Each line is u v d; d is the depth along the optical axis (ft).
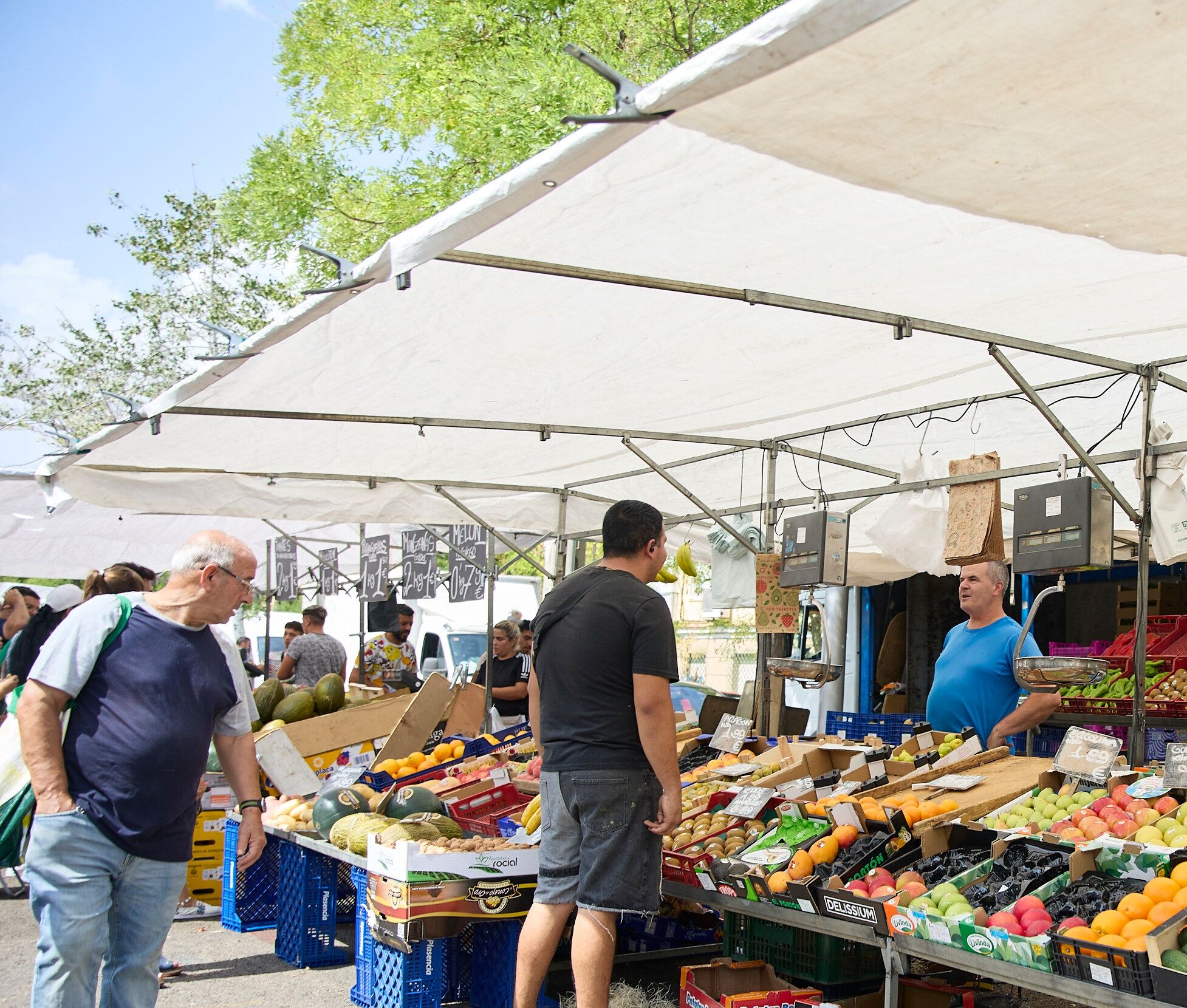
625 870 12.27
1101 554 15.01
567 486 29.09
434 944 15.48
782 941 15.15
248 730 12.93
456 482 27.91
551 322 14.06
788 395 18.37
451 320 13.92
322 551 46.65
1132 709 22.98
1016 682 17.07
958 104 7.22
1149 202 8.84
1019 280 12.13
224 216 56.70
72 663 10.92
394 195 50.19
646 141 8.59
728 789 16.39
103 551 39.42
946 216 10.25
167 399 16.33
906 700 38.34
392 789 19.11
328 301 11.68
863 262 11.66
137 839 10.92
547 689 13.06
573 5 44.52
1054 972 9.68
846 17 6.00
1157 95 7.06
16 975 17.29
